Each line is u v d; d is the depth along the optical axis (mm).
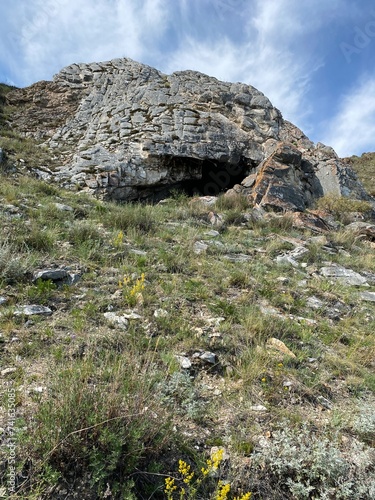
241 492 2443
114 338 3830
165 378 3299
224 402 3342
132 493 2238
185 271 6488
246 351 4086
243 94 18625
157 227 9195
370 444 3143
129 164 14070
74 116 18797
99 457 2311
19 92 21281
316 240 10484
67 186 12812
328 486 2596
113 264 6102
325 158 18547
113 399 2551
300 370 4008
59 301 4570
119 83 19359
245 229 11031
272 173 14727
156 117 16406
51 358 3359
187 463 2586
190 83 18672
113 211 9906
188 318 4711
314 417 3324
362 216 15055
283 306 5836
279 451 2795
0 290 4457
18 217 7398
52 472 2211
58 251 6102
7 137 16609
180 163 15266
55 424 2369
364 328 5625
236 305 5438
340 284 7562
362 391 3855
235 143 16250
